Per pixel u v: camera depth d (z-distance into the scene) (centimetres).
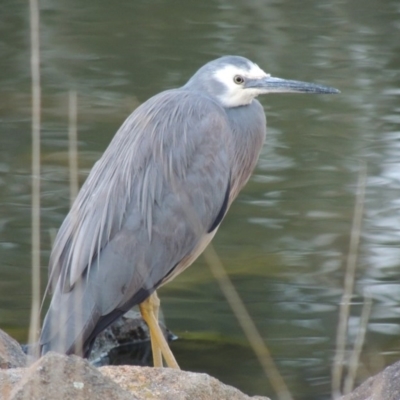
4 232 1380
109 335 1065
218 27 2430
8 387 585
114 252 861
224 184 921
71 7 2581
